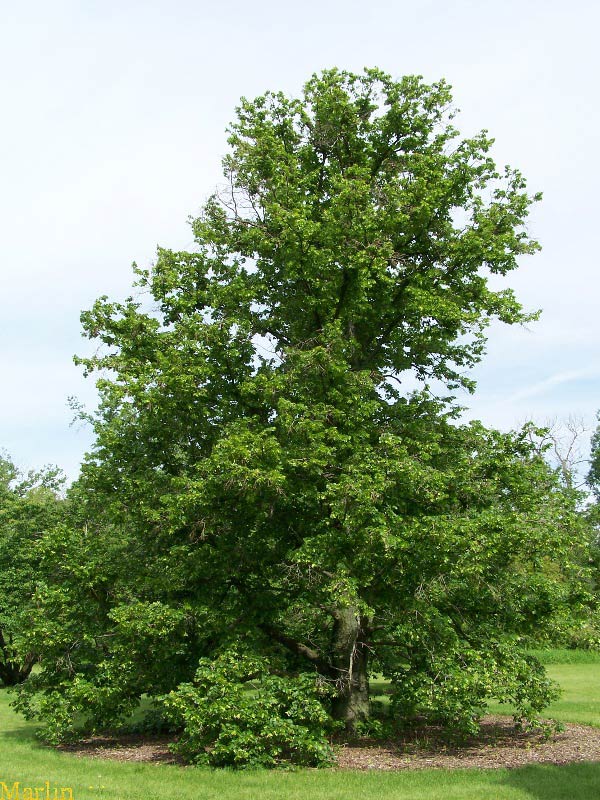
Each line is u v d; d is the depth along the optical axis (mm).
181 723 13008
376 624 14797
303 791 9891
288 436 13336
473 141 15805
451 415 16141
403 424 14727
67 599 14234
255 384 13969
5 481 45469
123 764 12070
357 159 16391
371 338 16281
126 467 15469
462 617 14133
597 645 13648
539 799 9109
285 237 14242
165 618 12859
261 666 12453
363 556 12500
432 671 12742
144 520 14320
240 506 13828
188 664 13844
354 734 14055
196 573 13609
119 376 14086
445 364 17125
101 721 14016
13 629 27469
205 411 14430
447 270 15586
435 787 9930
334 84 16422
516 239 15445
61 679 14172
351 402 13969
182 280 15781
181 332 14766
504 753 12539
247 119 16875
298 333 15594
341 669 13805
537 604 13586
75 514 27734
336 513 12273
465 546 12016
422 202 14211
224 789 10078
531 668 13445
